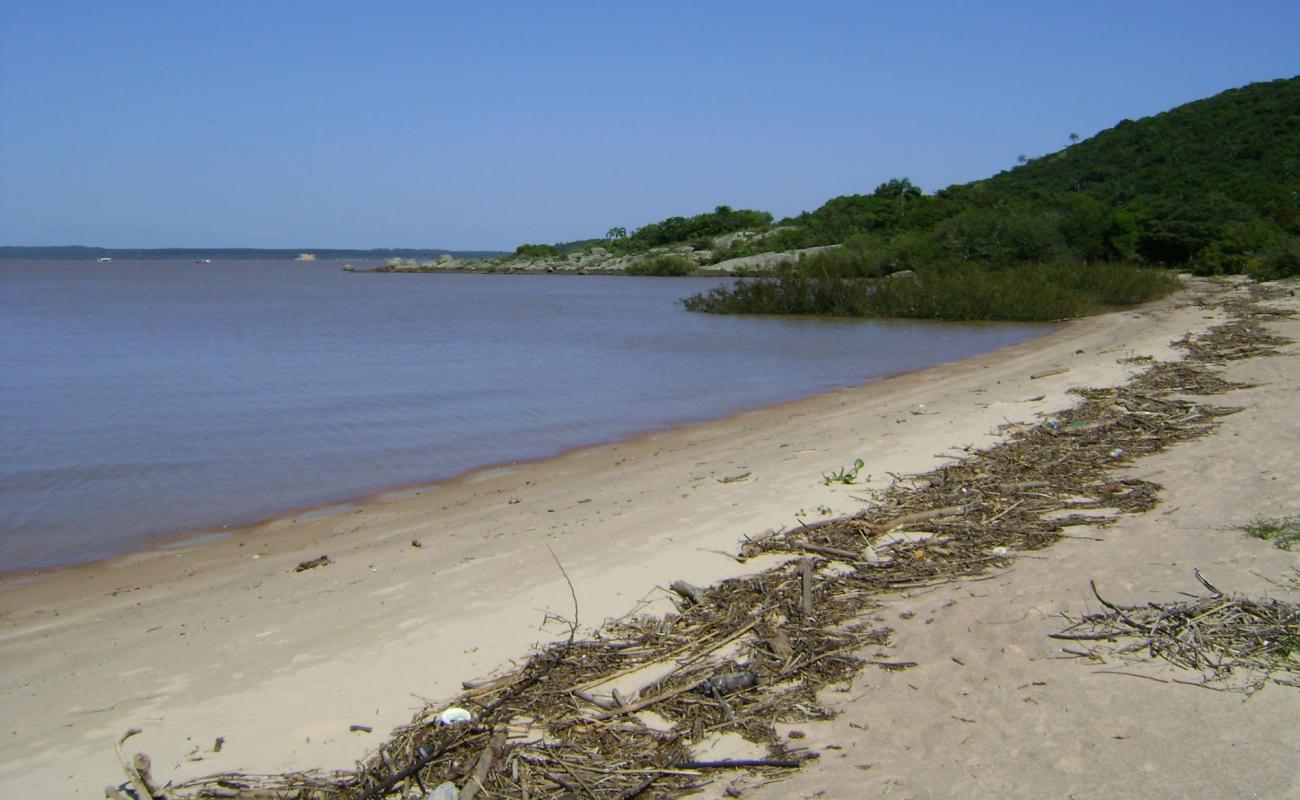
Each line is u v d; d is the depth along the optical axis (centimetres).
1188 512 726
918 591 625
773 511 846
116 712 520
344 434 1374
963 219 4669
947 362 2081
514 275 10188
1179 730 424
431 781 426
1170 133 8331
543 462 1191
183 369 2111
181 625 656
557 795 413
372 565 774
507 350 2492
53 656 612
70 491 1058
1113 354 1881
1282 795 370
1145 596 569
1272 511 700
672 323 3375
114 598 731
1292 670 468
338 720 495
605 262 10025
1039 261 4309
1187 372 1467
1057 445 1005
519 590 680
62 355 2406
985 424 1190
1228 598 547
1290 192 5666
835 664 520
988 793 389
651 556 740
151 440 1330
